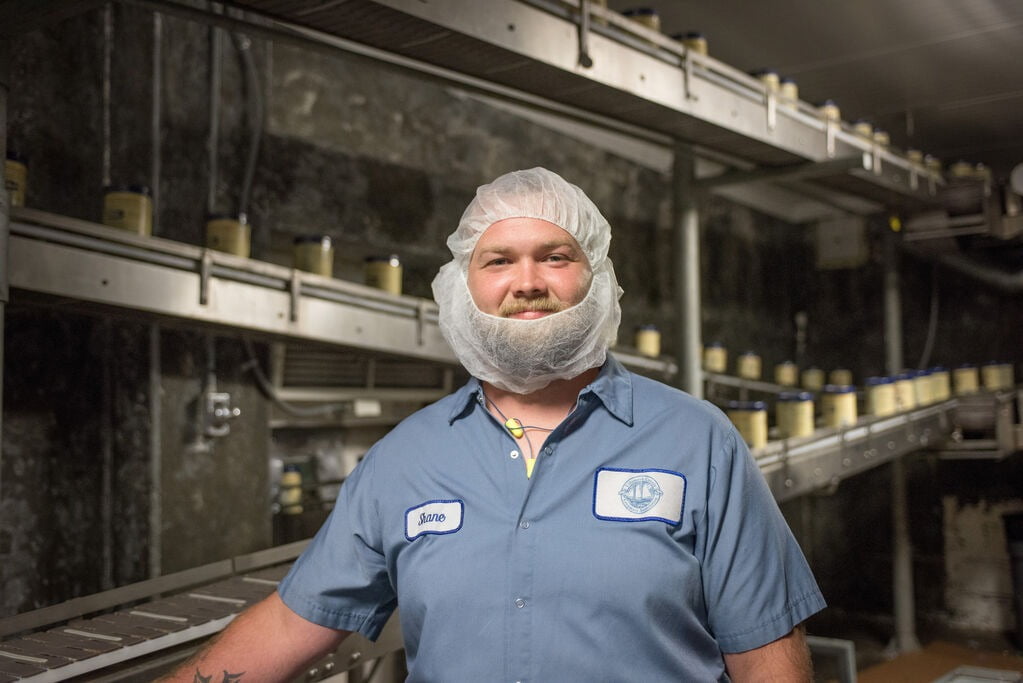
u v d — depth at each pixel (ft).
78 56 8.27
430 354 9.70
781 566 3.43
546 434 3.66
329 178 11.14
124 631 5.42
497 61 6.93
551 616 3.27
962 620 19.84
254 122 9.92
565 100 8.11
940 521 20.21
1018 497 19.40
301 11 5.85
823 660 10.59
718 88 9.07
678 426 3.54
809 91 14.76
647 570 3.25
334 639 3.89
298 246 8.79
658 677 3.24
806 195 18.43
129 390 8.71
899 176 13.93
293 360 10.82
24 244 5.94
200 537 9.13
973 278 20.29
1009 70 13.80
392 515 3.67
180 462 8.95
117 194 7.07
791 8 11.66
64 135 8.14
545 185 3.77
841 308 22.02
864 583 20.71
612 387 3.68
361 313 8.91
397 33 6.28
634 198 17.28
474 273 3.73
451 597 3.38
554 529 3.36
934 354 20.94
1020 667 16.76
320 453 12.14
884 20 11.94
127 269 6.71
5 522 7.80
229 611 5.92
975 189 15.28
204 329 8.03
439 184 12.92
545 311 3.62
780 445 10.79
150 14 8.87
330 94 11.19
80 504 8.45
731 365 19.92
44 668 4.63
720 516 3.39
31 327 8.07
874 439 13.15
